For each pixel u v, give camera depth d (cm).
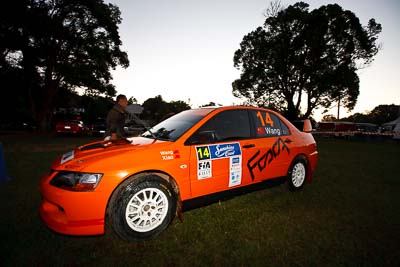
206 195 283
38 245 225
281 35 2431
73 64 2302
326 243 235
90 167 218
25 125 3008
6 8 1748
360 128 2973
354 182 477
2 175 441
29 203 327
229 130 316
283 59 2464
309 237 247
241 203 344
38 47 2156
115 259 206
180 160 259
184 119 324
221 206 331
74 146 1034
